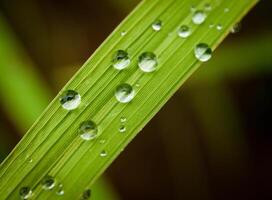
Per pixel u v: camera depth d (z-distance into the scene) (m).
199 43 0.09
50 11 0.17
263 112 0.16
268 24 0.15
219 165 0.16
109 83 0.08
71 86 0.08
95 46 0.17
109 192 0.13
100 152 0.08
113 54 0.08
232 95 0.16
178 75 0.09
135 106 0.08
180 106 0.16
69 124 0.08
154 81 0.09
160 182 0.17
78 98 0.08
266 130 0.16
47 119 0.08
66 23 0.17
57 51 0.17
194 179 0.16
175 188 0.17
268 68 0.14
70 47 0.17
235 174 0.16
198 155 0.16
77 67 0.16
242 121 0.16
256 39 0.14
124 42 0.09
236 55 0.14
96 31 0.17
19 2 0.16
